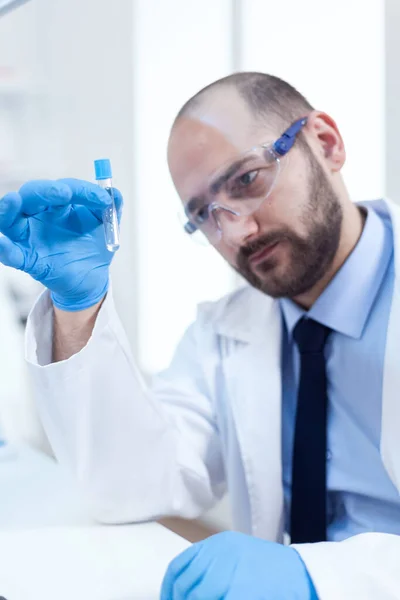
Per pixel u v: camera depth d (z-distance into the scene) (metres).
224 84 1.14
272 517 1.22
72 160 2.84
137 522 1.12
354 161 2.07
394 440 1.06
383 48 1.81
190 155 1.11
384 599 0.74
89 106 2.79
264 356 1.27
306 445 1.15
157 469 1.15
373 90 2.05
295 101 1.15
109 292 1.02
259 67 2.34
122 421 1.10
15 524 1.08
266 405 1.24
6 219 0.86
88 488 1.10
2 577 0.87
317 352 1.17
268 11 2.31
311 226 1.11
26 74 2.71
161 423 1.16
